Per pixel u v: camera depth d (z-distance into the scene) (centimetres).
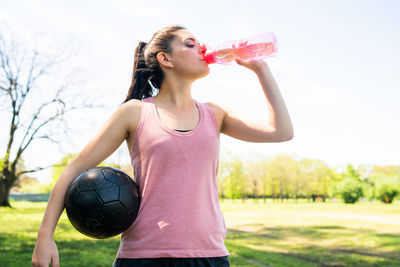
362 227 1452
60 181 145
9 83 2178
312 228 1428
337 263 700
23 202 3509
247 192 5278
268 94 163
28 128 2247
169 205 142
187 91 166
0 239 888
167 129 150
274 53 160
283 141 163
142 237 141
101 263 602
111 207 136
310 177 5394
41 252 134
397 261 727
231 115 173
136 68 187
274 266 645
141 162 151
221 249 146
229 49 159
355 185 4756
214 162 155
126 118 155
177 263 137
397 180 4675
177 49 164
